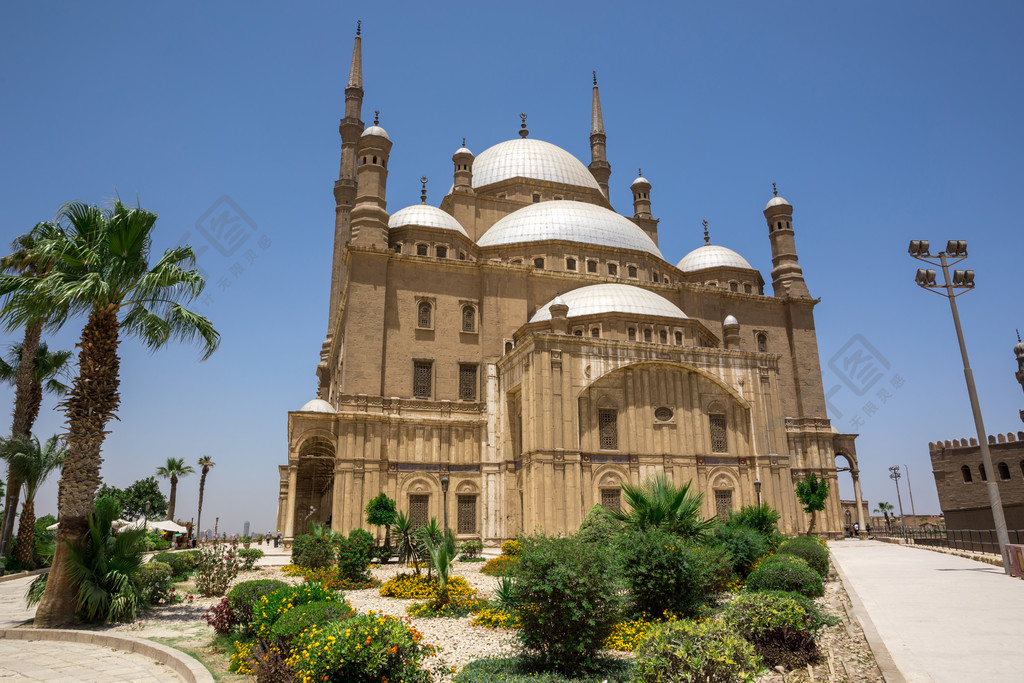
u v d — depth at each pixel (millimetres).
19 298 19906
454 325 49125
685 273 65125
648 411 42219
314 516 58844
